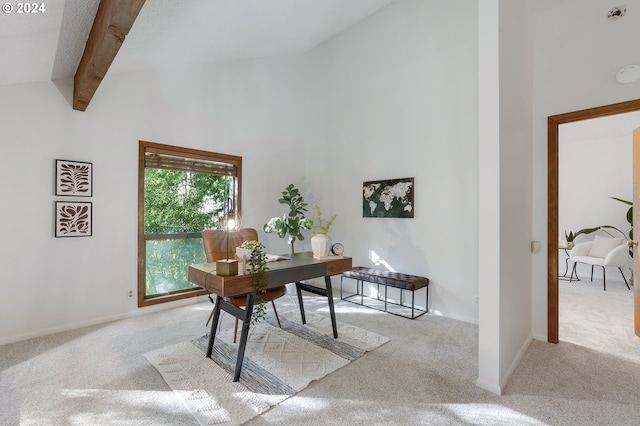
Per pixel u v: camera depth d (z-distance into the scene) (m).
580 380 2.20
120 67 3.26
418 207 3.80
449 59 3.54
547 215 2.89
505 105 2.19
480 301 2.12
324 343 2.76
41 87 2.91
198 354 2.53
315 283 5.11
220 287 2.07
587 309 3.80
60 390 2.02
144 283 3.62
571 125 5.37
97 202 3.23
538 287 2.94
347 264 2.95
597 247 5.50
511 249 2.31
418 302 3.80
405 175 3.94
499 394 2.03
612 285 5.11
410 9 3.89
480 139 2.13
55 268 3.00
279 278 2.37
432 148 3.68
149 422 1.73
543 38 2.92
